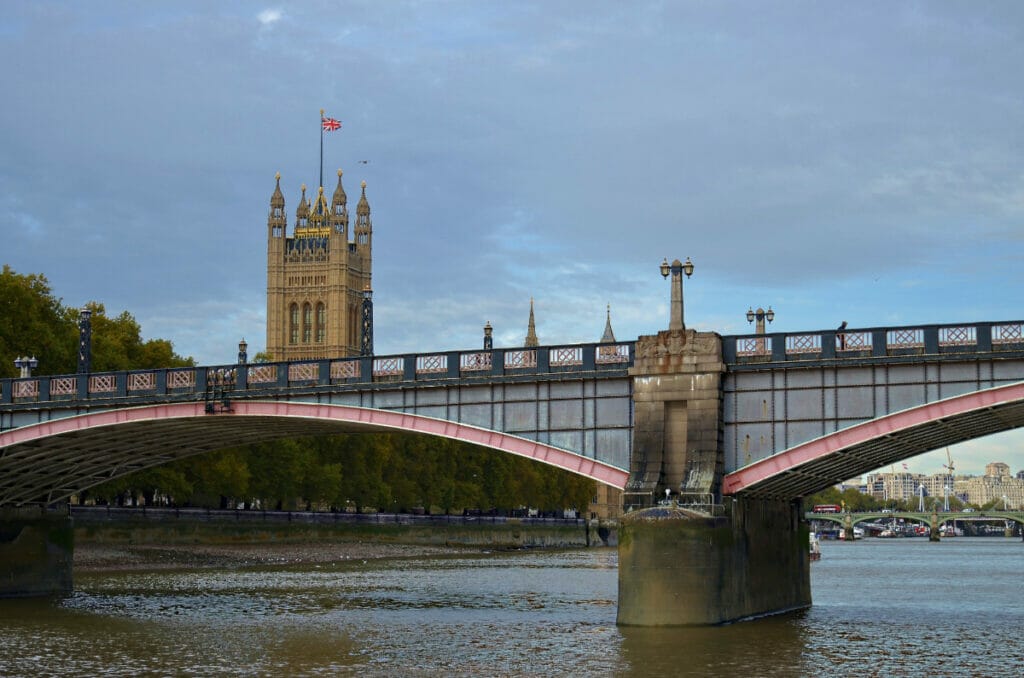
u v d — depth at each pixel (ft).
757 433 206.39
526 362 220.02
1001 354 191.52
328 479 542.57
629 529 203.10
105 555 389.80
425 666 174.50
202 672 170.81
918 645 195.62
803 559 269.85
